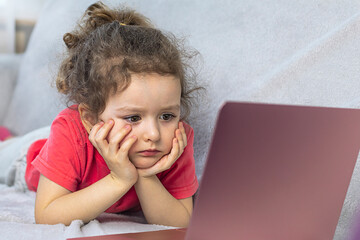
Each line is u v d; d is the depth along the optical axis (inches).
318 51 45.2
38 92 77.5
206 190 24.5
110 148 35.7
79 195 37.5
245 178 25.5
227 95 51.2
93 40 39.0
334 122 28.2
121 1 64.9
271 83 47.4
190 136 43.6
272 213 27.7
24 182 53.2
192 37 57.3
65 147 39.8
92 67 36.8
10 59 93.4
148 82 34.2
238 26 53.8
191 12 59.3
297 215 29.2
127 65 34.3
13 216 40.2
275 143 25.6
